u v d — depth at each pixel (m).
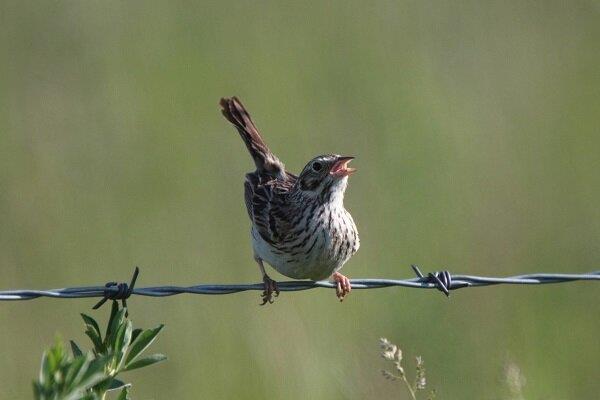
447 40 19.28
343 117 17.27
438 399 12.94
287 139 16.84
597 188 16.75
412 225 15.77
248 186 11.82
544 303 14.73
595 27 19.73
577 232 15.98
